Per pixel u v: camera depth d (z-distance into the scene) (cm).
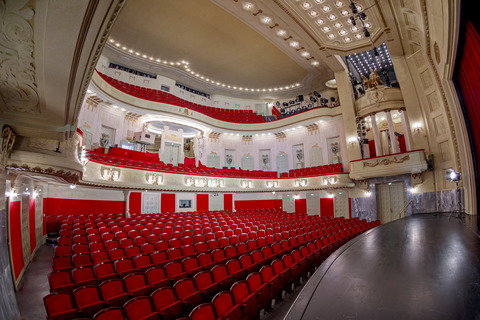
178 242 457
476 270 150
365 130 964
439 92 605
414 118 795
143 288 261
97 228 526
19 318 245
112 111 937
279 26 793
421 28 554
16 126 246
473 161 521
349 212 990
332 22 748
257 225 687
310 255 396
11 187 322
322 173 1033
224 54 1047
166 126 1116
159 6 801
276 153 1277
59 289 253
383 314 102
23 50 153
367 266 178
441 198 732
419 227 392
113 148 822
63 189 651
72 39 146
